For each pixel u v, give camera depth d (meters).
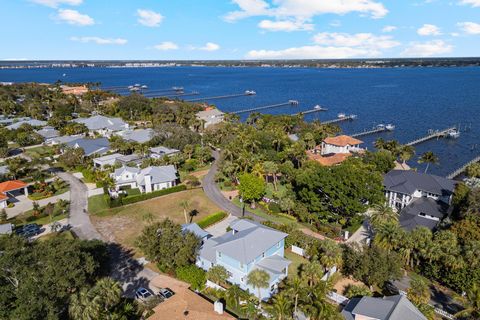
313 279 52.91
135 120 199.25
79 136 146.38
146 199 92.25
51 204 83.75
